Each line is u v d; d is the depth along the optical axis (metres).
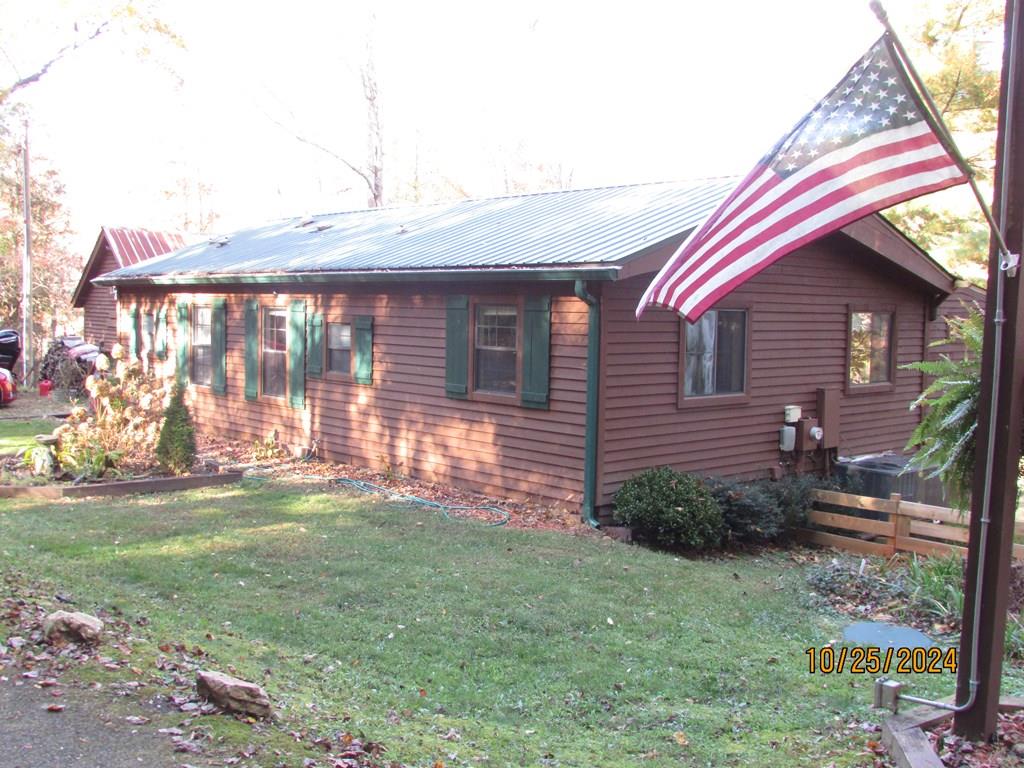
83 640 4.97
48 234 32.28
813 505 10.88
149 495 10.84
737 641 6.58
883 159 4.63
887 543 10.07
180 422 11.80
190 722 4.04
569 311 10.20
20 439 14.99
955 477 5.51
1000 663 4.34
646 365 10.38
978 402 4.82
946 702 4.96
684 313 5.18
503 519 10.10
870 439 13.40
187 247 19.14
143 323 17.94
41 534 8.41
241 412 15.52
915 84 4.45
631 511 9.66
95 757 3.68
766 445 11.91
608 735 4.90
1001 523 4.27
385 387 12.73
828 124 4.82
